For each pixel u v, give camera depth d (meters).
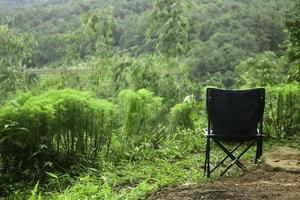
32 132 5.36
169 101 10.54
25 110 5.32
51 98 5.66
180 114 8.09
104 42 10.38
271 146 7.02
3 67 9.88
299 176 4.30
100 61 10.41
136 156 6.41
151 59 10.93
